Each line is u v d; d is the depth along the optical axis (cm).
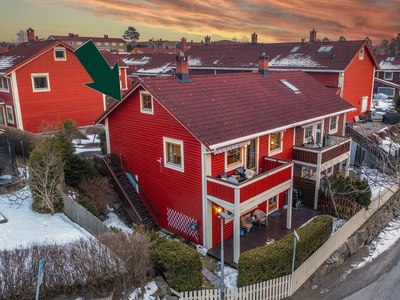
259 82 2073
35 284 941
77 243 1044
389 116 3334
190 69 4412
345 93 3212
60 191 1463
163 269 1170
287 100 1984
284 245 1260
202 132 1368
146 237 1165
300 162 1900
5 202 1534
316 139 2183
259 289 1170
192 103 1541
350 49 3241
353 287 1362
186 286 1103
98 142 2775
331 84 3161
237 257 1366
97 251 1016
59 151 1600
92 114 3334
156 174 1661
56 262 977
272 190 1495
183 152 1486
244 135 1466
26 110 2869
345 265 1527
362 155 2517
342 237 1576
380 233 1833
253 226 1636
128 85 4291
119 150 1856
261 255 1178
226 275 1300
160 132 1577
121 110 1775
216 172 1461
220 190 1366
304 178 1889
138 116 1678
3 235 1248
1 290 896
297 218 1756
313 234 1363
